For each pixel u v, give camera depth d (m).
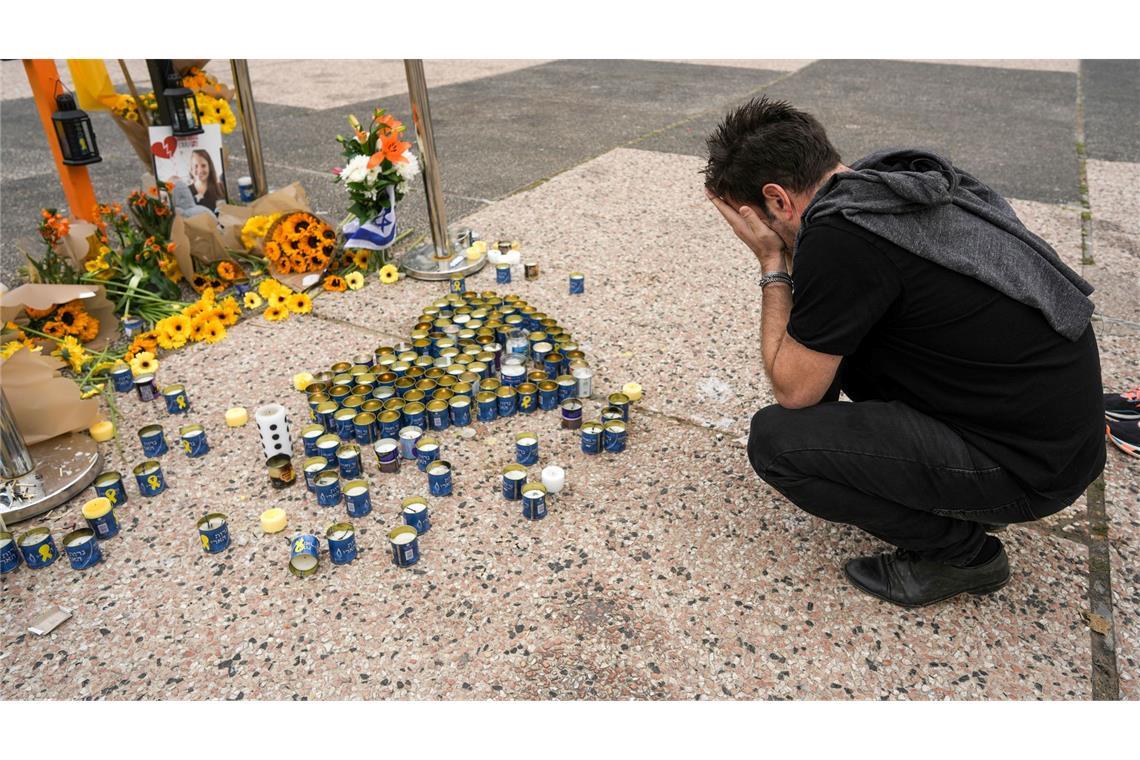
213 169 4.83
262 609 2.44
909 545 2.29
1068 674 2.19
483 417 3.33
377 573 2.57
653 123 8.55
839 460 2.13
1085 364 1.96
